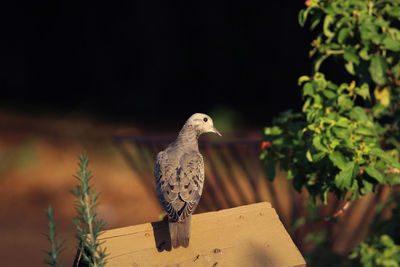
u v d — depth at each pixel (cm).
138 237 547
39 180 1680
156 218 1466
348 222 1026
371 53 752
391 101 804
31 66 2775
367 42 735
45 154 1848
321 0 766
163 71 2756
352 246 981
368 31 713
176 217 552
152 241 543
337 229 1034
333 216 850
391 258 706
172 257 527
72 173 1727
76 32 2817
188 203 616
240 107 2506
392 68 768
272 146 768
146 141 1250
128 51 2802
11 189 1631
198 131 770
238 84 2656
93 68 2780
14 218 1466
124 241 541
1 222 1442
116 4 2806
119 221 1451
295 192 1216
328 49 757
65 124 2152
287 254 535
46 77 2761
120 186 1623
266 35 2709
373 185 648
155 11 2795
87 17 2806
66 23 2820
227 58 2733
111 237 543
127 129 2141
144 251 532
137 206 1523
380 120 944
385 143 814
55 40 2814
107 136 2009
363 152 625
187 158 685
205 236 552
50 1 2808
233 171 1590
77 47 2811
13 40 2806
